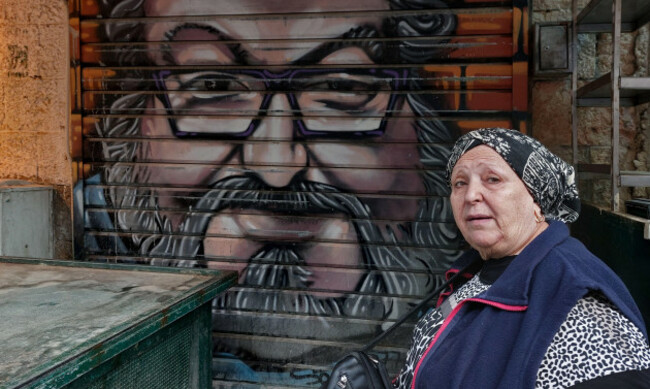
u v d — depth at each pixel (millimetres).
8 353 1386
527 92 3037
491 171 1124
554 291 958
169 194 3402
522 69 2980
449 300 1241
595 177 3074
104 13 3412
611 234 2277
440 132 3104
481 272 1229
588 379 833
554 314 911
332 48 3176
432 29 3072
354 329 3199
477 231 1146
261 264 3301
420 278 3141
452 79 3072
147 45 3375
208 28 3299
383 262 3178
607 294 898
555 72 2990
